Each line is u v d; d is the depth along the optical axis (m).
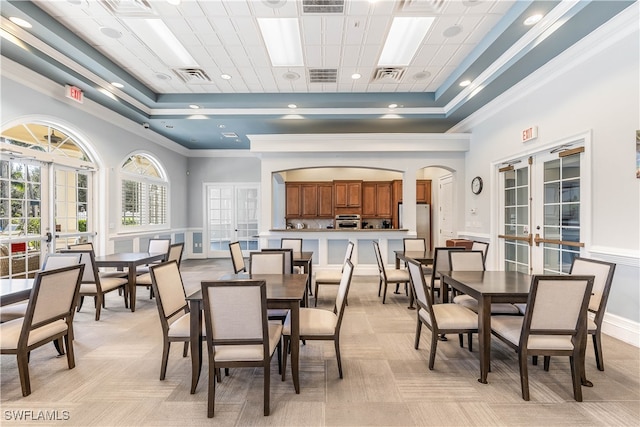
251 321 1.89
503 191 4.96
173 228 7.80
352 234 6.17
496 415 1.89
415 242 5.10
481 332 2.28
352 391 2.17
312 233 6.12
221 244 8.73
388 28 3.37
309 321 2.43
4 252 3.87
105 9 3.06
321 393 2.14
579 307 1.99
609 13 2.75
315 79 4.62
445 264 3.92
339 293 2.78
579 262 2.68
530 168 4.25
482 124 5.42
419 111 5.55
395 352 2.78
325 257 6.14
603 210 3.12
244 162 8.70
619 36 2.89
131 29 3.39
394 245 6.19
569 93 3.51
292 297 2.17
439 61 4.10
